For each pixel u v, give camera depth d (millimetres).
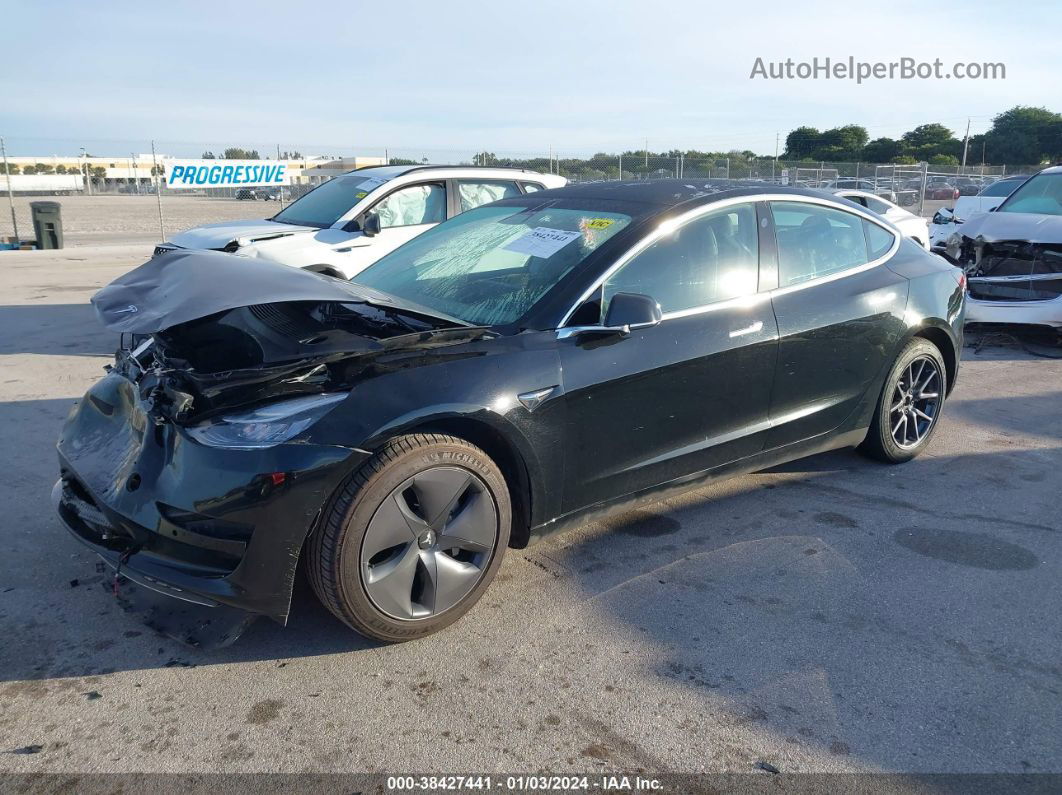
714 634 3004
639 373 3330
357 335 3184
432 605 2906
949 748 2414
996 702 2625
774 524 3941
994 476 4578
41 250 16750
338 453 2602
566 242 3570
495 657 2859
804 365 3969
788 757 2377
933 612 3158
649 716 2555
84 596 3195
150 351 3488
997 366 7199
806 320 3936
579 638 2977
